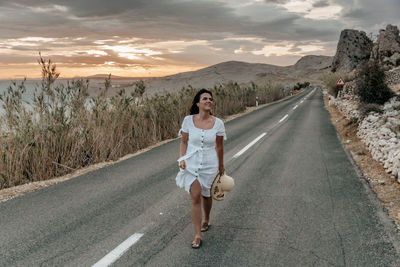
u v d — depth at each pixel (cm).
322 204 475
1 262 318
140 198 514
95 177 653
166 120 1234
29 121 714
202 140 344
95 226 405
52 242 361
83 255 331
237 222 414
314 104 2916
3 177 636
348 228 390
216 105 1891
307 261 315
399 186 543
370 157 769
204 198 378
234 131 1297
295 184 579
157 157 849
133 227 401
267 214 439
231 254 331
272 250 338
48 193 547
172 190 554
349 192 527
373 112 1201
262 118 1798
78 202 498
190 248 345
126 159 836
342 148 908
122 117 975
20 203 496
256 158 797
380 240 357
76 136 800
